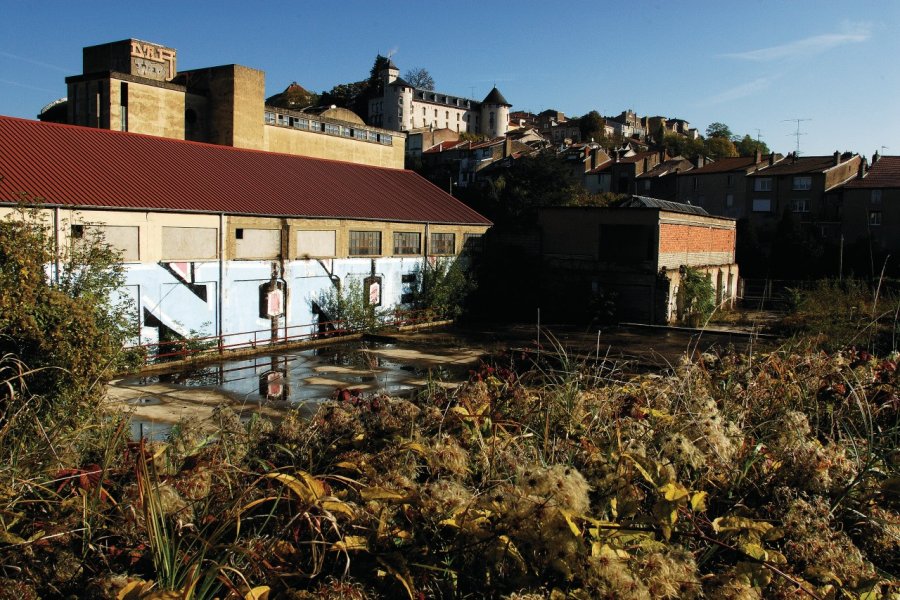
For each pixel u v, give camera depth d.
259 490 3.18
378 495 2.82
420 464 3.66
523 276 32.56
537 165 61.66
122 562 2.71
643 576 2.48
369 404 4.29
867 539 3.17
